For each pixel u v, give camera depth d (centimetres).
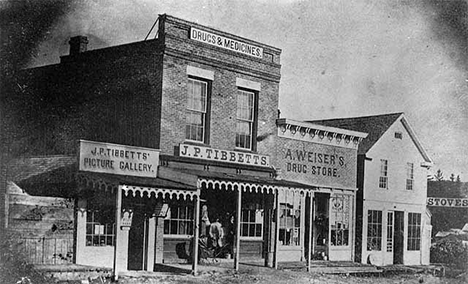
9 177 1606
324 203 2455
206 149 1920
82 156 1563
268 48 2197
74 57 2031
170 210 1816
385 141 2733
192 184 1650
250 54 2117
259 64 2153
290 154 2291
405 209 2823
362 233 2591
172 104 1841
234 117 2056
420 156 2895
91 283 1372
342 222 2522
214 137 1983
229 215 2016
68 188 1575
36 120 1961
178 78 1862
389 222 2744
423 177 2931
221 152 1972
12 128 1914
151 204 1750
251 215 2109
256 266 1927
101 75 1980
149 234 1734
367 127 2820
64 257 1542
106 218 1634
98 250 1614
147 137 1834
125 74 1919
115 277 1413
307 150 2367
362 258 2581
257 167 2103
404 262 2784
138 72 1883
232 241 2017
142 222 1733
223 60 2011
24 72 1969
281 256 2212
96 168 1600
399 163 2805
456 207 3039
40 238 1502
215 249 1944
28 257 1465
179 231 1839
